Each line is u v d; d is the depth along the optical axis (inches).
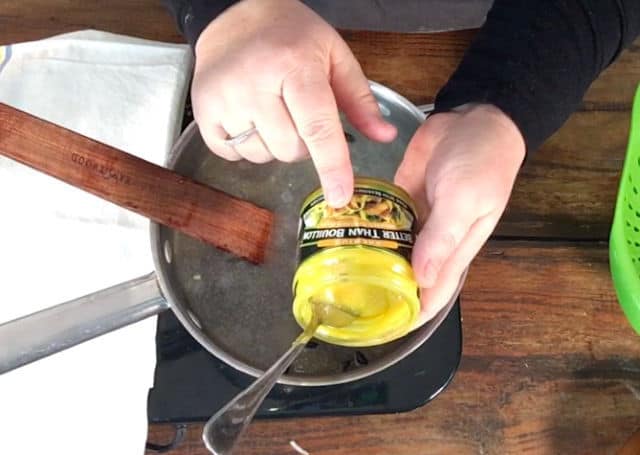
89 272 25.0
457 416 24.0
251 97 21.5
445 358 24.0
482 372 24.4
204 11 23.5
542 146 27.4
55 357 23.5
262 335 23.5
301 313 20.8
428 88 28.3
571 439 23.8
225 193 24.2
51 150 23.0
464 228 20.4
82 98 27.5
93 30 28.7
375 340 21.6
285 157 22.4
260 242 24.2
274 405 23.4
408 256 19.9
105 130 27.0
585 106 28.0
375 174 25.5
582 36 24.2
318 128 20.1
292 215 25.1
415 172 22.9
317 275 19.5
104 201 25.9
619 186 25.5
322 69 21.1
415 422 23.9
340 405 23.5
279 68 21.0
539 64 23.5
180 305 22.8
